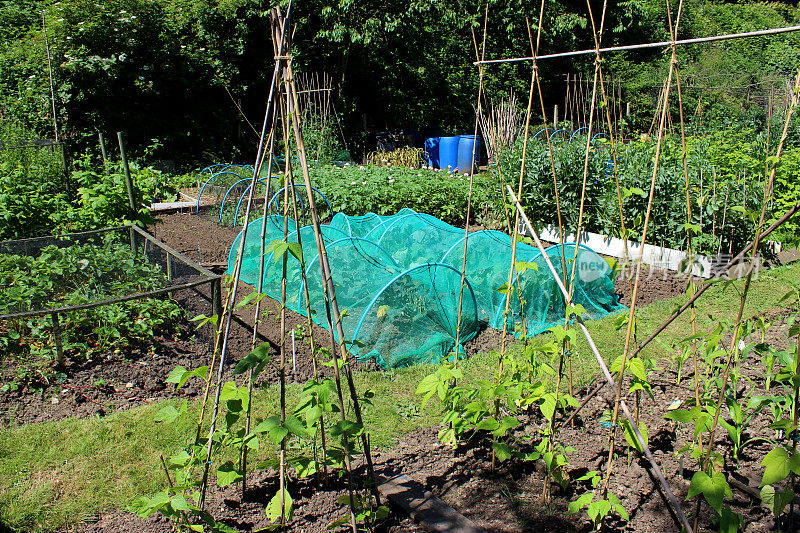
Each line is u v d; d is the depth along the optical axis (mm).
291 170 2982
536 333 6246
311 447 3975
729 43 24750
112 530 3246
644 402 4473
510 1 21531
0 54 14531
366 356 5445
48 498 3484
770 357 3412
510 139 13422
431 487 3582
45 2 16188
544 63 22812
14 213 7004
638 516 3318
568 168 9383
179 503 2627
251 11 17297
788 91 12469
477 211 11078
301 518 3277
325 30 17984
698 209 8031
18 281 5488
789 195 8484
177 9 16562
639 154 9594
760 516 3330
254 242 7656
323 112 16859
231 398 3033
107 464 3836
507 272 6410
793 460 2477
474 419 3434
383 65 19750
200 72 16906
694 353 3838
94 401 4605
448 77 21531
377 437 4152
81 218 7270
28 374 4766
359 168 12695
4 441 4023
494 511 3373
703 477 2664
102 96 15336
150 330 5492
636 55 24859
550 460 3225
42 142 9547
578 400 4562
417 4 17812
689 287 3463
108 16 14945
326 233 7348
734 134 12805
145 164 15562
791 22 31984
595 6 23609
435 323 5684
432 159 19219
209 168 14938
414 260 7125
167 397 4746
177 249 8844
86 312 5340
